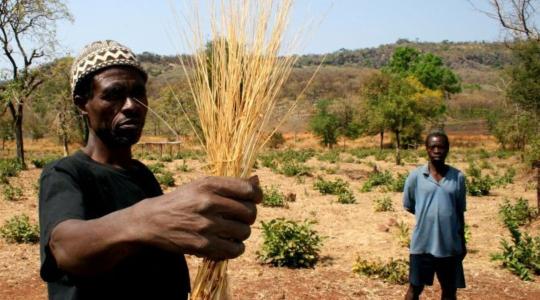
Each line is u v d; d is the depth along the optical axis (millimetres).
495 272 8031
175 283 1877
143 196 1849
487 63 167750
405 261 7863
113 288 1640
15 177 21391
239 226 1155
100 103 1743
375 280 7578
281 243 8273
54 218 1390
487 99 91625
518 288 7305
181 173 23562
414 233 5246
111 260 1148
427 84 88000
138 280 1705
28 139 61875
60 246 1206
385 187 19578
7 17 23906
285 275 7766
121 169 1820
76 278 1487
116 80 1736
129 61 1767
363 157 38375
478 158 37781
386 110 31844
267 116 1678
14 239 9711
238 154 1633
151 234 1095
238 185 1164
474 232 11156
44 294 6941
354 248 9578
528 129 22312
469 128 71250
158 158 32500
